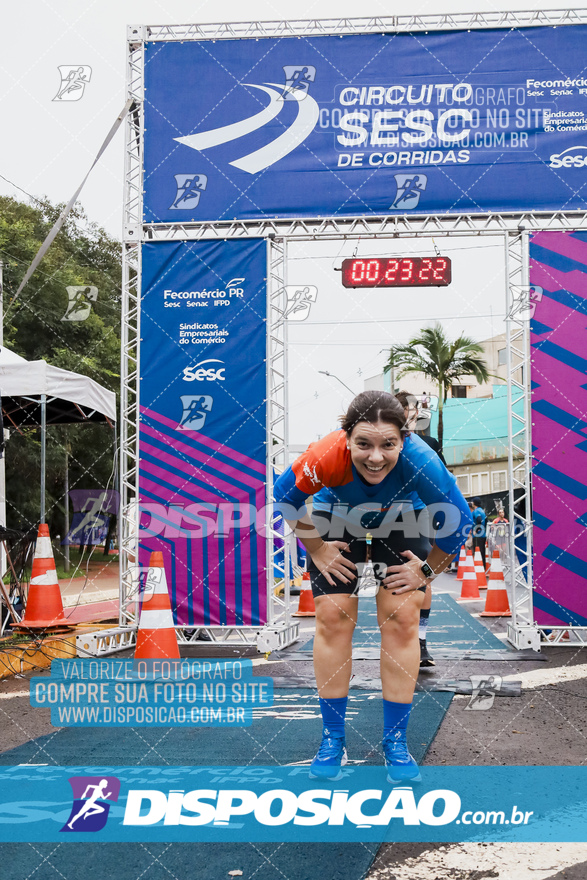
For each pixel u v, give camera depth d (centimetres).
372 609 994
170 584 717
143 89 739
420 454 312
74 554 2084
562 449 702
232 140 734
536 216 713
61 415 916
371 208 721
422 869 231
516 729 390
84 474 1808
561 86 715
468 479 2928
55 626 642
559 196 711
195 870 231
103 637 646
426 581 315
